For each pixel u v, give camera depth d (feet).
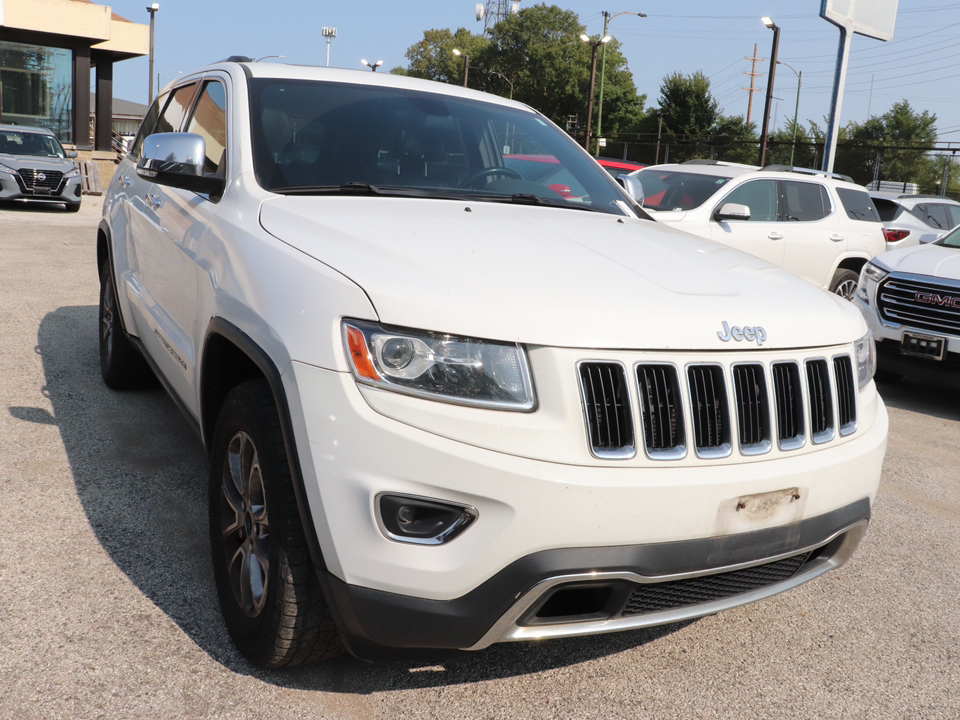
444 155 11.15
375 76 12.21
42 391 15.90
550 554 6.60
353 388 6.61
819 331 8.13
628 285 7.57
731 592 7.66
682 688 8.34
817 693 8.46
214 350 8.68
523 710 7.76
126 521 10.82
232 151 10.12
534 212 10.17
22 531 10.32
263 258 7.98
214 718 7.26
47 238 40.16
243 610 7.98
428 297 6.80
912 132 193.77
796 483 7.51
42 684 7.49
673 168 30.94
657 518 6.80
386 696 7.79
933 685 8.75
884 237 32.65
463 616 6.62
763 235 28.66
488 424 6.54
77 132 86.94
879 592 10.86
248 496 7.95
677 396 7.06
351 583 6.65
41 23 80.38
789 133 217.15
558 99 281.54
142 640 8.28
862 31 54.44
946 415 21.09
